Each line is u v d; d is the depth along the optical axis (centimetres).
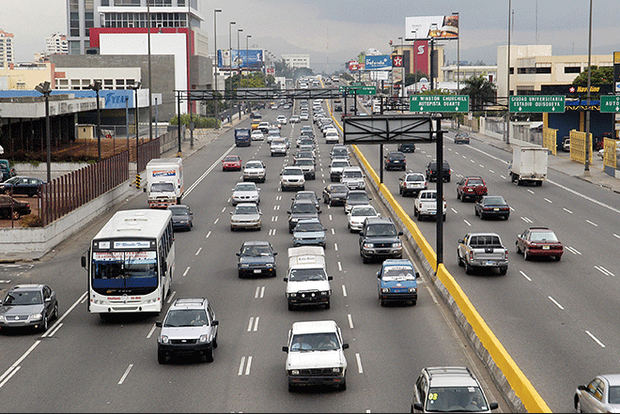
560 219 7325
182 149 14275
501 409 2845
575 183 9925
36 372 3491
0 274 5594
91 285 4294
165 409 2950
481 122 18125
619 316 4156
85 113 15188
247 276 5312
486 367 3334
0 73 17250
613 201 8462
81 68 18725
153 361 3606
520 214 7581
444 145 15088
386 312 4347
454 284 4372
